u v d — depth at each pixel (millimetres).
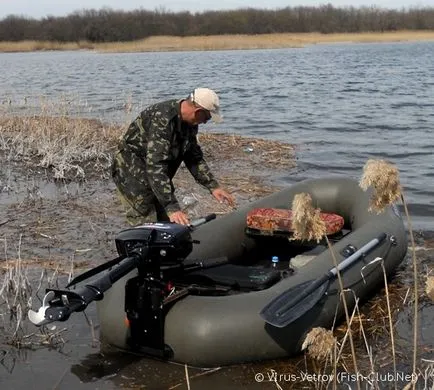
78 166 9102
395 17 77250
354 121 14180
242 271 4383
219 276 4355
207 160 9938
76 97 15945
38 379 3938
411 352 4172
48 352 4258
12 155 10055
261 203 5750
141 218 4793
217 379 3893
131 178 4754
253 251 5492
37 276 5445
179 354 3973
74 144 10023
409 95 19562
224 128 13344
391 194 2605
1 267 5637
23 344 4363
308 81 25188
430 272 5465
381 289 5148
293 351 4074
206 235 5102
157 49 61781
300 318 4078
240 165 9641
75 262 5781
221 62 39625
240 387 3809
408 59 40469
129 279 4059
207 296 4129
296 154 10484
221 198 4965
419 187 8445
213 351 3914
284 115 15336
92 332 4504
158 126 4484
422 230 6691
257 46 63469
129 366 4059
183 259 4199
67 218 7082
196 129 4727
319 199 6039
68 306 3357
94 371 4016
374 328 4500
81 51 64562
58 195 8031
